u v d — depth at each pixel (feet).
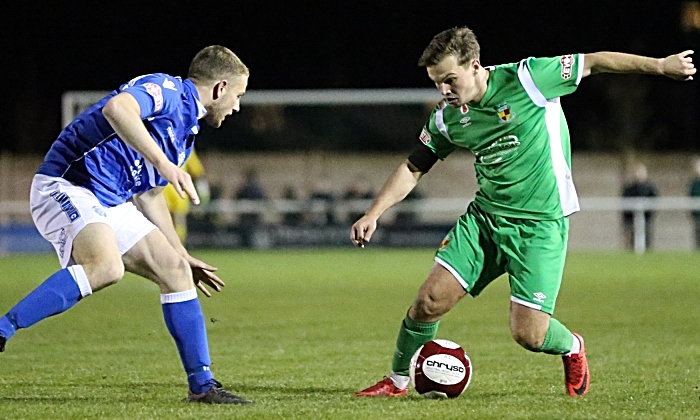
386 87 316.60
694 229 244.01
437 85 49.14
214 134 258.98
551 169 50.19
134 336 82.02
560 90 49.88
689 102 313.12
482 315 98.73
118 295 124.26
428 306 50.34
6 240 228.63
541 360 66.33
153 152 44.24
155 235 48.98
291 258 202.90
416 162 53.21
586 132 308.60
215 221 236.02
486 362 65.36
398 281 143.64
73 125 48.42
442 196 251.39
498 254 50.90
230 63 49.11
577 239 263.90
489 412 45.01
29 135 288.92
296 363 65.98
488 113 49.88
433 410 45.60
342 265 180.04
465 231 51.13
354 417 43.73
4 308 105.29
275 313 101.45
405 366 51.65
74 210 47.01
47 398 50.67
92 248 46.52
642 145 306.55
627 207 228.84
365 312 102.37
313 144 265.54
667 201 243.81
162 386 55.47
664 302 110.52
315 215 237.86
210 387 48.57
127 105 44.55
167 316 48.60
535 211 50.21
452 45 48.26
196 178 171.73
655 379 57.41
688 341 77.10
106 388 54.60
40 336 81.92
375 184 260.01
